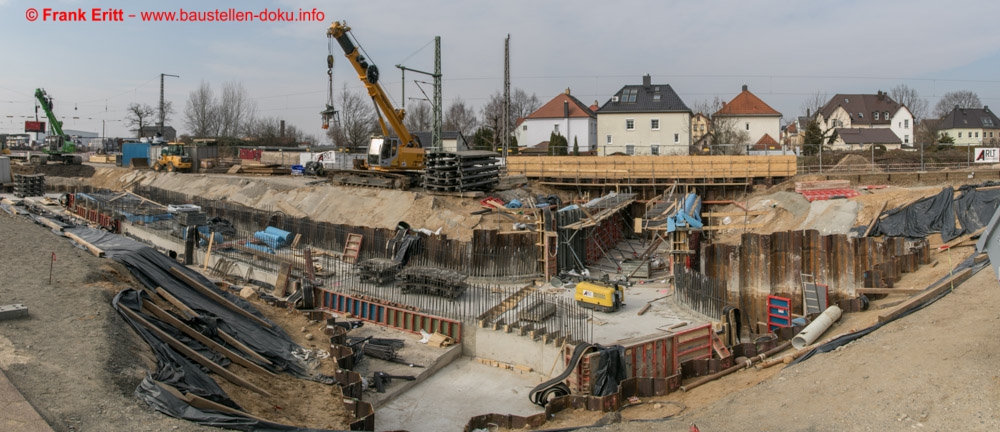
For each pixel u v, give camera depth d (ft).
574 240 98.53
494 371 65.46
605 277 84.64
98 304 44.96
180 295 54.65
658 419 40.57
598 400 49.49
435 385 61.93
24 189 164.86
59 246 61.77
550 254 91.40
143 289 51.24
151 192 165.99
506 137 154.71
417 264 94.17
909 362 39.37
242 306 60.03
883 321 49.14
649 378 52.16
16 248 59.47
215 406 34.73
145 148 222.07
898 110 279.28
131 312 44.34
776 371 49.55
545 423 48.01
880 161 160.25
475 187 127.13
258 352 50.26
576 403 50.49
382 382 59.16
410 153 138.00
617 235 128.88
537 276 91.20
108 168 217.15
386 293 82.43
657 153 196.85
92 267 53.88
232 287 74.90
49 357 36.32
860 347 44.45
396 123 135.54
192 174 183.62
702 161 139.13
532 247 92.02
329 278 90.33
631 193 138.41
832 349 46.68
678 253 86.79
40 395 32.14
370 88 126.11
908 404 34.47
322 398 45.98
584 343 56.44
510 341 66.74
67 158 226.99
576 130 228.84
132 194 142.61
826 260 75.41
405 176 136.46
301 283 83.51
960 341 40.57
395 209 120.06
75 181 208.13
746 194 136.77
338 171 147.43
